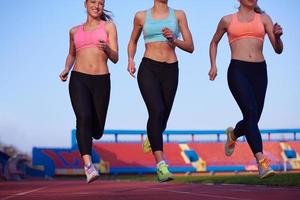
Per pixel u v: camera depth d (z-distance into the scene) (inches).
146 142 279.3
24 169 1823.3
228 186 503.2
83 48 248.7
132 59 255.9
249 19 263.4
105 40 248.2
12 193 488.7
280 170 2069.4
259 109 263.9
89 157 236.2
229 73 262.7
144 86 239.1
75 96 241.8
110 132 2086.6
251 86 258.7
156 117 234.4
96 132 257.4
